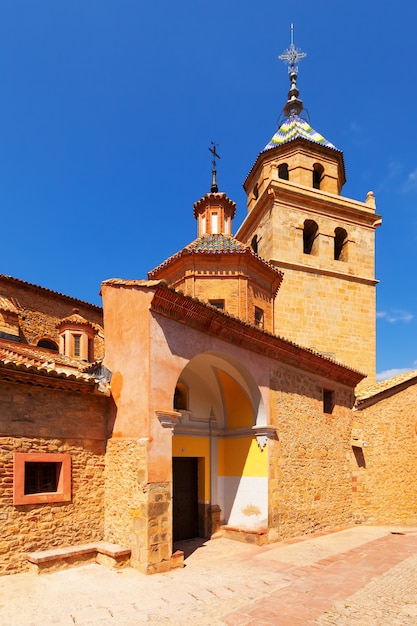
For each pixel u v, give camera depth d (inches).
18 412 357.1
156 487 366.3
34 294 868.0
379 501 665.0
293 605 292.5
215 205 789.9
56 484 378.6
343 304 967.6
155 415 376.2
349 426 663.8
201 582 338.0
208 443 530.0
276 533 492.1
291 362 557.3
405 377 759.1
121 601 291.9
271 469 498.3
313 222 987.3
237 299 687.7
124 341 411.2
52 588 310.7
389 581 349.4
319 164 1031.6
